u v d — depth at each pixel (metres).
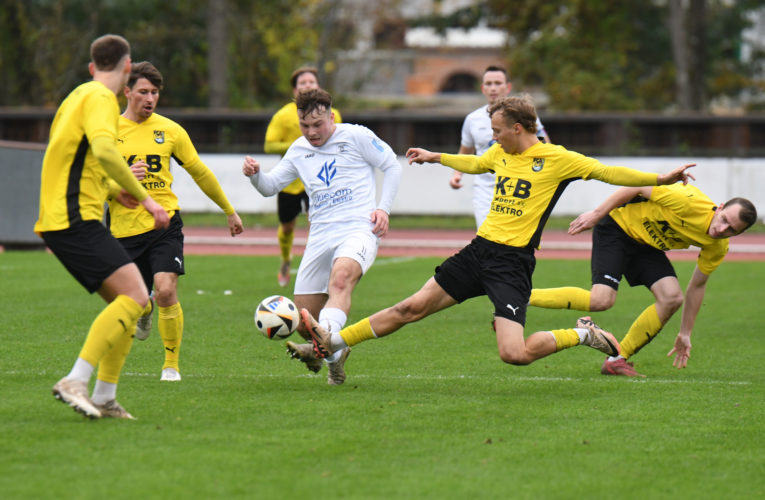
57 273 48.75
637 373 26.61
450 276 22.97
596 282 27.53
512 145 22.92
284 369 26.50
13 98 125.00
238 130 94.50
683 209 25.48
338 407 21.52
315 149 25.00
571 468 17.19
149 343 30.00
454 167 24.39
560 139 93.62
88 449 17.69
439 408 21.62
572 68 132.50
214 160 84.31
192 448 17.94
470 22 162.12
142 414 20.45
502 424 20.25
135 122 25.23
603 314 38.53
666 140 92.88
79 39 128.50
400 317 23.02
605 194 83.50
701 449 18.55
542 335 23.44
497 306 22.48
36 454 17.31
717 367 27.89
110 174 18.36
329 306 23.19
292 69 141.88
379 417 20.66
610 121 92.50
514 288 22.55
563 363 28.14
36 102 125.00
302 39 143.62
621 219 27.33
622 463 17.55
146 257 25.14
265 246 69.12
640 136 92.56
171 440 18.44
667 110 148.75
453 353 29.47
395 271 52.75
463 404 22.09
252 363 27.36
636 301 42.38
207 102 139.38
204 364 27.11
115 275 19.05
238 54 137.88
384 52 187.25
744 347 31.42
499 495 15.66
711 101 164.12
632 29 146.50
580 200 83.94
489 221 23.05
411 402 22.22
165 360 25.58
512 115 22.64
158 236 24.91
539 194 22.64
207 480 16.09
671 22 129.50
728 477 16.84
